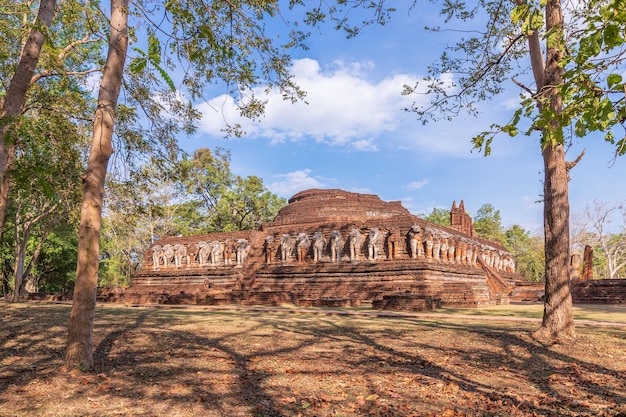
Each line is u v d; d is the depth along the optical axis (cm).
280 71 991
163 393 705
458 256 3331
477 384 778
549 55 1115
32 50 729
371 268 2998
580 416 614
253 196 5062
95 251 855
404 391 729
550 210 1192
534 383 787
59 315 1812
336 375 829
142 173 1282
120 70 895
